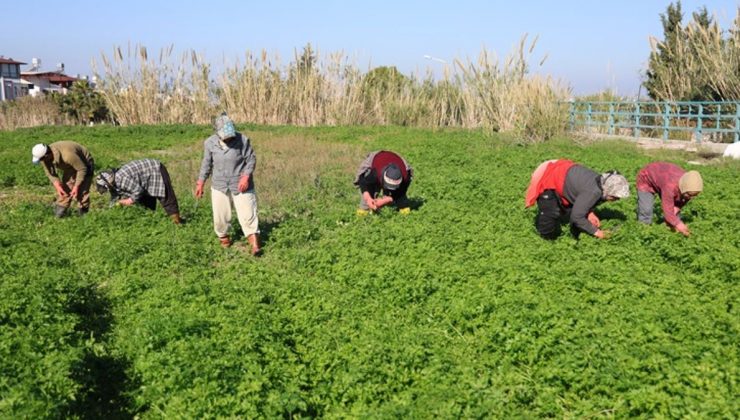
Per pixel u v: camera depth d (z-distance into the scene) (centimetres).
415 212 1181
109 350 721
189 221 1195
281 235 1082
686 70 2525
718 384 568
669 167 1007
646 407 549
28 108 3438
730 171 1630
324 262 941
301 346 696
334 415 580
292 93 3228
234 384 595
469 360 667
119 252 981
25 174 1650
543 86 2386
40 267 905
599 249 931
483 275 854
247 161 1010
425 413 558
